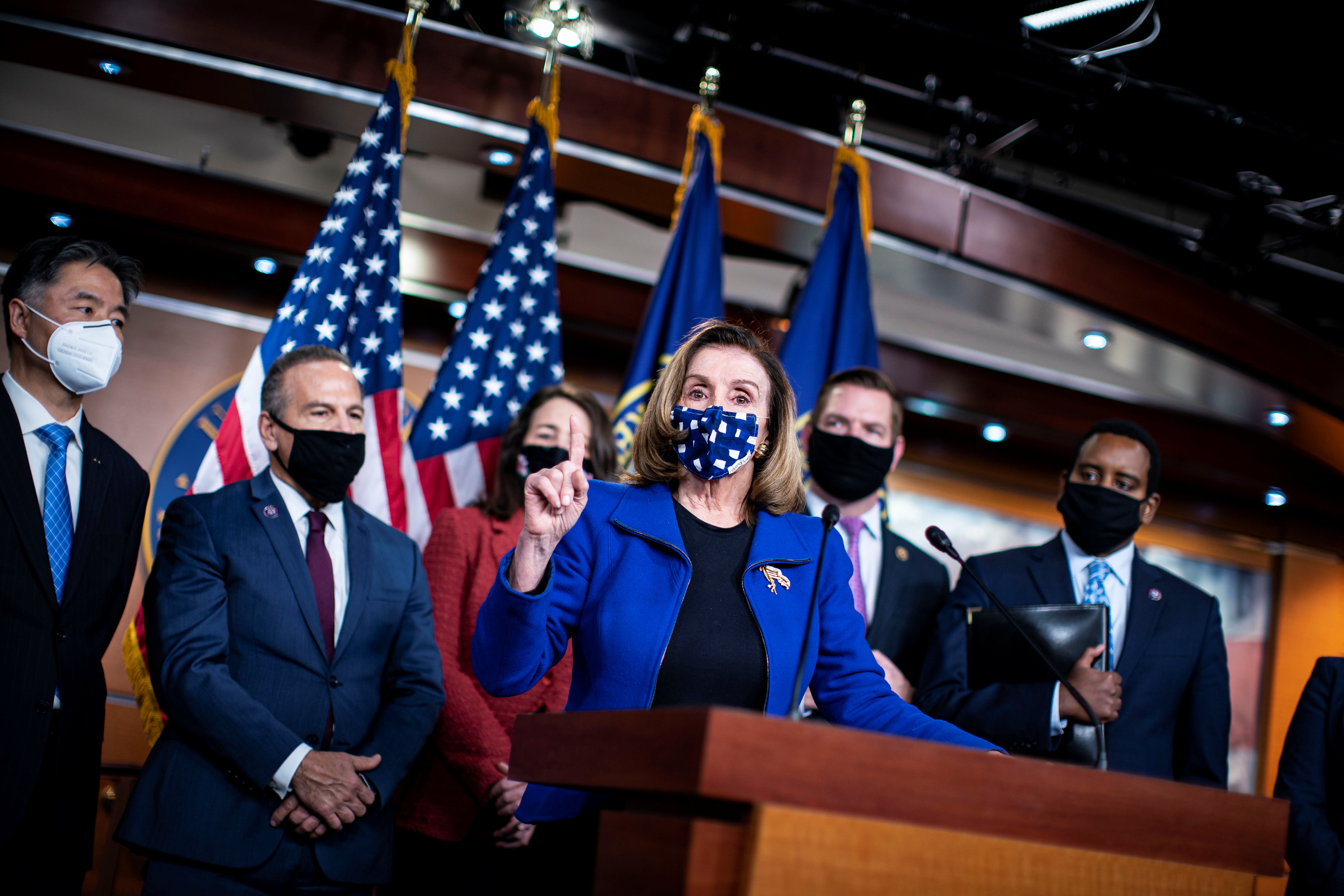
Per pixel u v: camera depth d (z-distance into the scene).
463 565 2.87
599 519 1.79
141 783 2.21
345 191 3.27
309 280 3.13
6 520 2.20
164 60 3.73
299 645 2.35
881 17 4.05
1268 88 4.49
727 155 4.29
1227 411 5.57
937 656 2.85
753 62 4.41
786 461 1.92
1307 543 6.43
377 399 3.20
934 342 5.93
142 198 4.54
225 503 2.46
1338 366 5.33
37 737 2.13
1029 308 4.86
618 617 1.68
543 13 3.59
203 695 2.19
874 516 3.24
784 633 1.73
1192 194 4.91
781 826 1.11
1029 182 5.11
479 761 2.53
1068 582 2.94
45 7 3.61
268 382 2.61
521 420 3.19
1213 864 1.40
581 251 5.43
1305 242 4.87
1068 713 2.45
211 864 2.14
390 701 2.45
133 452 4.49
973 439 5.99
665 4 4.12
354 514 2.65
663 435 1.87
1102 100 4.25
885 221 4.48
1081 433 5.87
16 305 2.40
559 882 1.57
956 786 1.23
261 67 3.78
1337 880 2.60
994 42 4.10
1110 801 1.33
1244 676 6.19
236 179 4.65
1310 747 2.85
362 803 2.24
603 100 4.14
